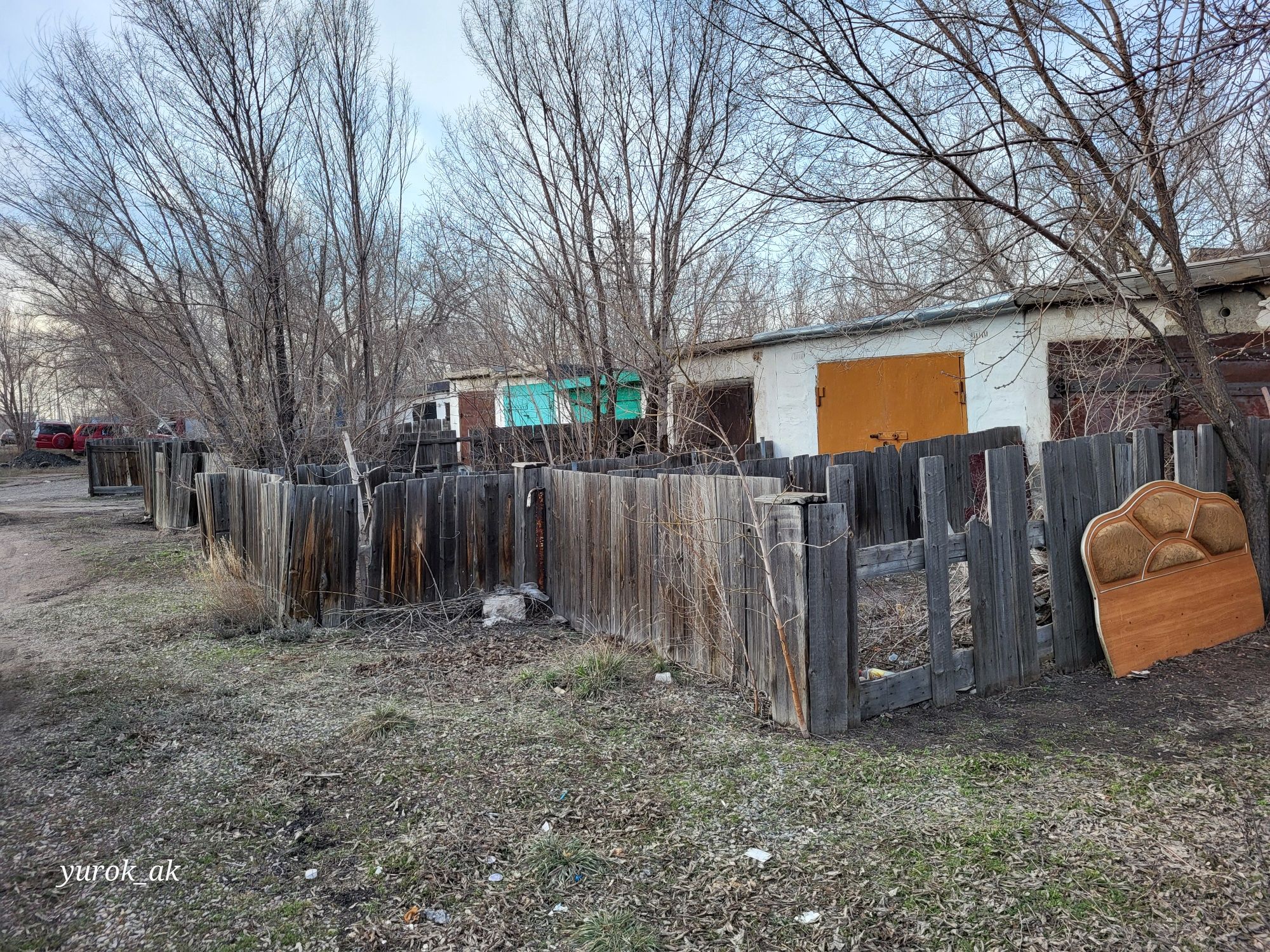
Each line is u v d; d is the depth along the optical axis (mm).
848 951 2338
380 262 10516
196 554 8898
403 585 6164
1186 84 4633
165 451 11891
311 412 9781
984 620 4379
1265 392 6617
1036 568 5539
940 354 8867
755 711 4156
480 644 5535
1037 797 3215
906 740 3797
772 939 2402
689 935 2428
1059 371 7793
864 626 5598
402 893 2652
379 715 4047
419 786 3383
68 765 3576
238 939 2426
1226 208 7844
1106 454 5039
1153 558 4934
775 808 3176
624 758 3652
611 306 9570
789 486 4777
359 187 10281
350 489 6062
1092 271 5453
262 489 6469
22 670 4992
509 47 9633
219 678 4820
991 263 7379
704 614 4738
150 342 9359
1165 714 4078
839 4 5289
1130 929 2400
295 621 5898
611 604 5633
